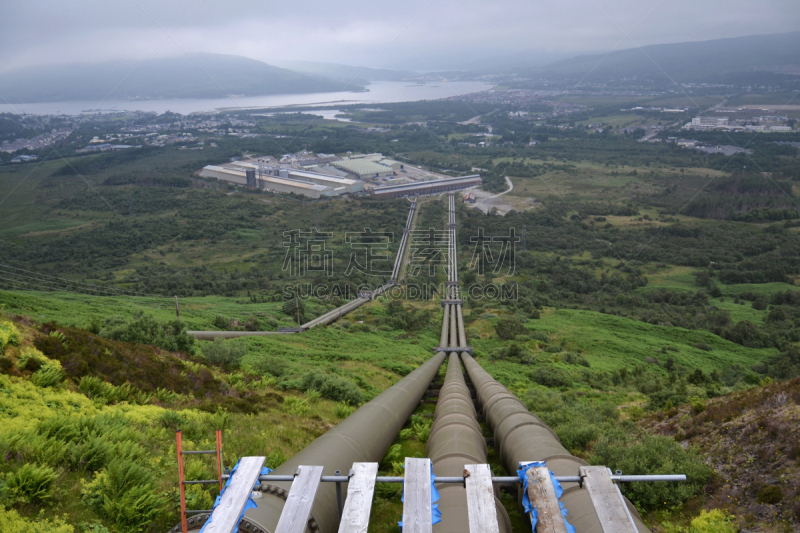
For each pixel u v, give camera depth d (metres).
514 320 83.81
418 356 58.97
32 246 168.62
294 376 34.84
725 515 13.67
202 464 12.77
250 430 18.48
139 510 9.95
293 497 6.70
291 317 82.62
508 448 14.95
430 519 6.23
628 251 166.00
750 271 138.25
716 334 93.25
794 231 178.25
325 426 22.88
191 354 31.62
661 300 124.38
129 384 19.55
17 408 14.02
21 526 8.62
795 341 87.81
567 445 20.30
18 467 10.20
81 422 13.27
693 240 173.88
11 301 48.25
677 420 21.06
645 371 59.91
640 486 15.14
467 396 23.36
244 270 146.12
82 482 10.51
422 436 21.91
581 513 8.45
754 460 15.33
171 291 111.69
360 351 58.50
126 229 186.62
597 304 118.00
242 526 7.50
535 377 49.66
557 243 174.38
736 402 19.25
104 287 114.88
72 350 20.03
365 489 6.63
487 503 6.48
